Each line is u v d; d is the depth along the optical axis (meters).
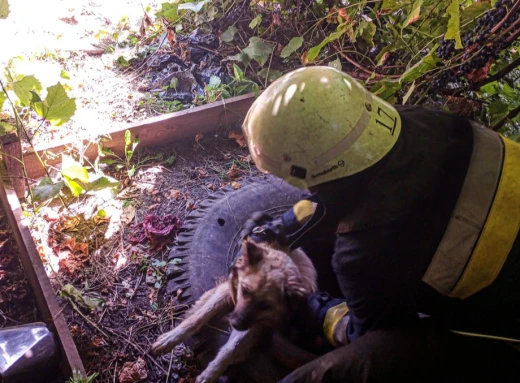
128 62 4.32
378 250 1.61
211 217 2.95
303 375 1.95
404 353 1.82
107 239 3.07
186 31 4.50
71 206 3.18
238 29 4.35
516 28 2.68
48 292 2.56
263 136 1.67
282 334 2.40
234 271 2.38
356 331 1.96
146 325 2.70
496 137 1.69
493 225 1.57
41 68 4.06
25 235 2.73
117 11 4.96
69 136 3.45
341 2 4.00
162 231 3.05
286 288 2.22
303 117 1.60
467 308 1.71
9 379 2.24
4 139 3.04
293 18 4.14
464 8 3.05
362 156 1.60
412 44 3.38
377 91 2.89
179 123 3.65
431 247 1.59
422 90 3.06
